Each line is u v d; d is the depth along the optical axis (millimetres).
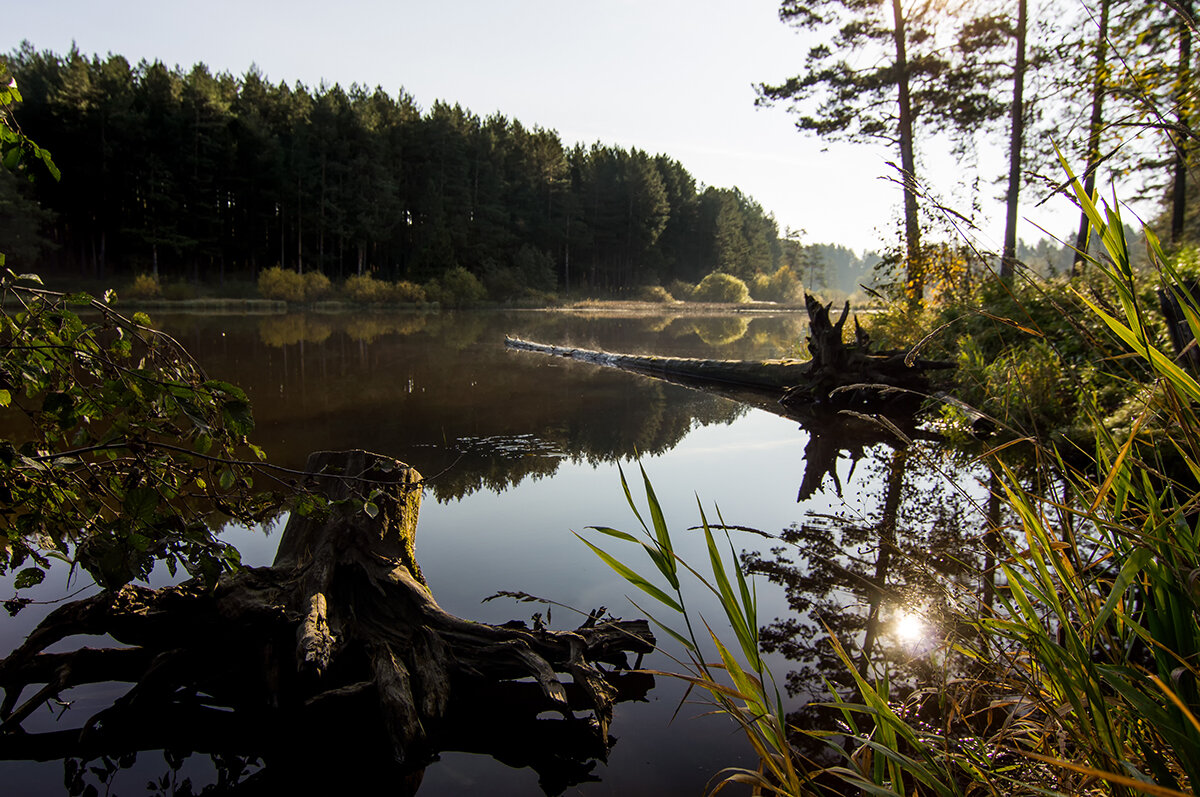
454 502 4137
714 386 10391
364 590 2484
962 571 2730
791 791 1053
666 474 4922
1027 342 6289
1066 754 1181
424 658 2230
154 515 1891
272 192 43719
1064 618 1038
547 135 66125
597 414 7520
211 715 2047
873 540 3375
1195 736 833
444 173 52969
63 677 2131
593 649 2336
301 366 10945
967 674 1745
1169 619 967
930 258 10344
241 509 2227
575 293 60750
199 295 36469
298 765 1814
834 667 2162
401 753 1844
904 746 1624
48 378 1991
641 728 1958
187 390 1927
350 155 47969
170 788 1713
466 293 43688
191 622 2400
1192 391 859
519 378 10492
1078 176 961
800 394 8656
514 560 3172
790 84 14453
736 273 84250
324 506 2260
